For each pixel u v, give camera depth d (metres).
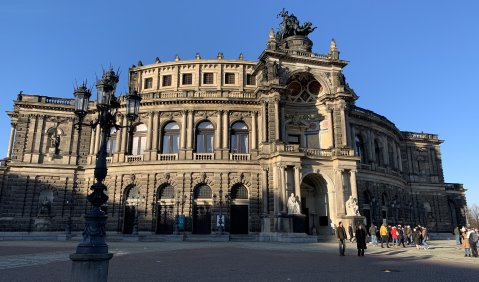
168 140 57.59
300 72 56.72
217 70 61.59
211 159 55.06
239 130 57.66
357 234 29.25
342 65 58.44
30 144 58.12
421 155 78.88
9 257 25.28
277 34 64.12
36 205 56.25
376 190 62.69
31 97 60.00
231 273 18.47
